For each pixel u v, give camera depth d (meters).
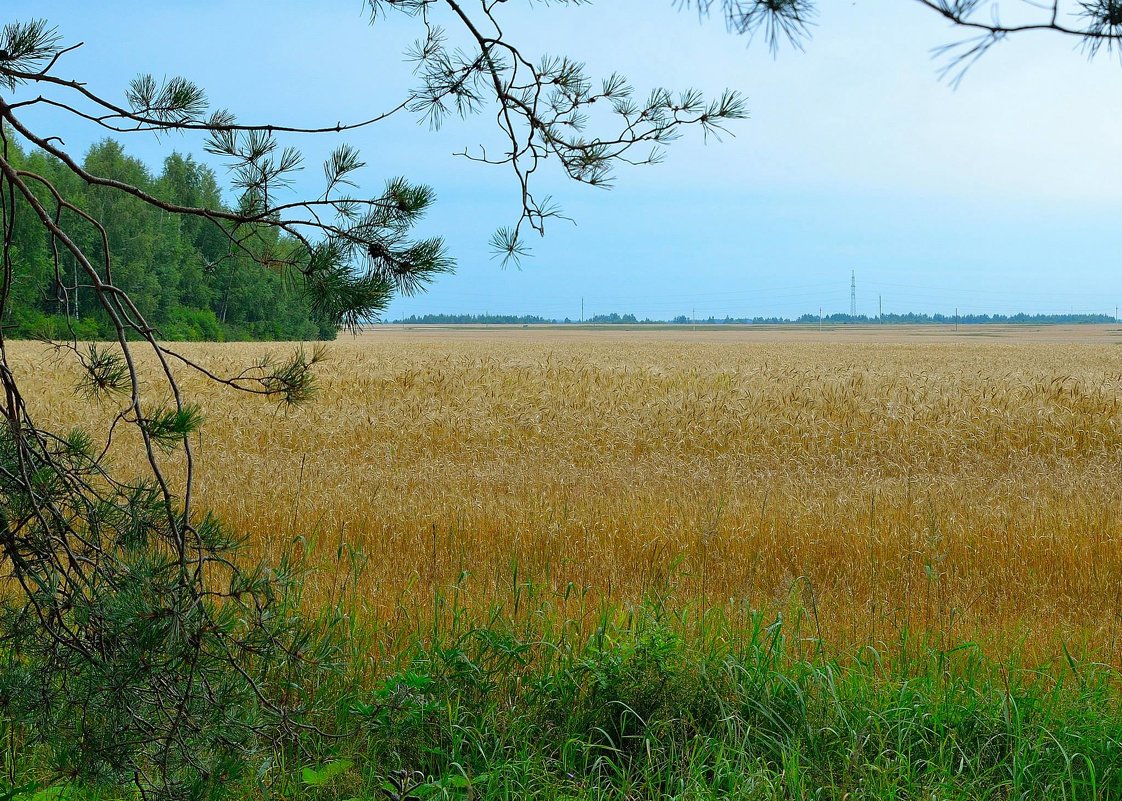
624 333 141.25
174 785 2.95
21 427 2.85
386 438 15.32
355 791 3.62
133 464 11.78
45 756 3.64
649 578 7.16
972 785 3.68
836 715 4.09
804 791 3.62
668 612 5.35
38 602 2.88
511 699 4.43
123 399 17.16
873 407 16.78
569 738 4.02
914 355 47.53
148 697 2.94
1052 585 7.27
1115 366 34.69
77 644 2.84
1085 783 3.67
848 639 5.50
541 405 17.45
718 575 7.40
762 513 8.71
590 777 3.80
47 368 20.83
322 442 14.96
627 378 21.95
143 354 30.52
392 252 3.00
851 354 48.66
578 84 3.42
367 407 17.08
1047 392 18.34
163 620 2.69
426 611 5.84
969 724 4.12
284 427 15.28
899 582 7.25
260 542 7.79
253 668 3.83
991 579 7.32
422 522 8.60
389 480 10.81
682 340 92.25
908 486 10.12
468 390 20.03
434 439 15.29
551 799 3.63
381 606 5.84
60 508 2.95
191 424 2.78
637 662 4.31
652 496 9.73
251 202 3.00
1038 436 15.37
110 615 2.71
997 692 4.37
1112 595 7.01
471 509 8.98
